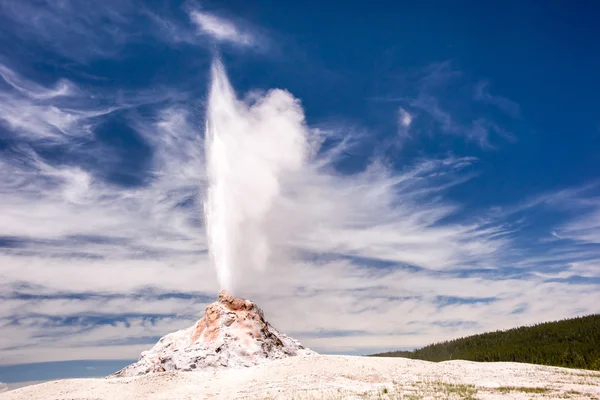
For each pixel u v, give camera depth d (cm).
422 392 4131
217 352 6556
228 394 4516
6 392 5025
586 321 18425
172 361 6384
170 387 4984
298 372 5219
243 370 5562
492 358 16888
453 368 5628
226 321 7175
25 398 4784
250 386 4781
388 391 4212
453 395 3953
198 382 5112
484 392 4122
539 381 4784
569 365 14200
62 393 4856
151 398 4634
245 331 7044
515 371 5497
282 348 7356
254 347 6756
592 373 5528
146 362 6506
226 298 7631
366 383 4706
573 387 4359
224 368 6184
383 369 5403
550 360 15050
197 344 6844
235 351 6581
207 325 7275
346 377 5009
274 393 4325
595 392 4119
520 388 4319
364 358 5941
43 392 4928
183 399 4472
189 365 6219
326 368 5350
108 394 4781
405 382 4691
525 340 18362
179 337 7394
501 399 3762
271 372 5322
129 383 5125
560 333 18000
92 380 5284
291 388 4506
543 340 17762
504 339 19362
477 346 19175
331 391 4275
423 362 5944
